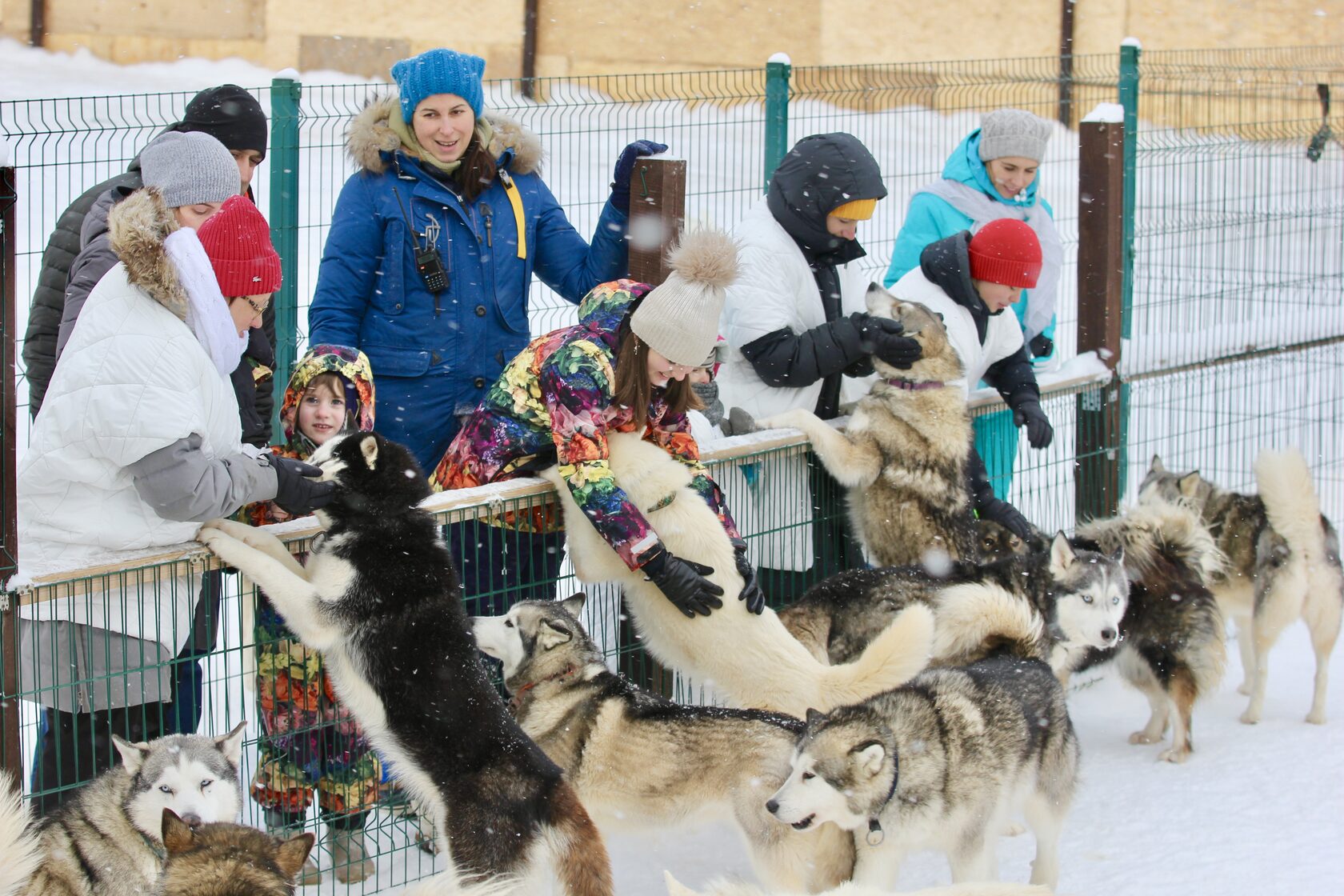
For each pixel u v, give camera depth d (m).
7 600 3.15
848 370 5.40
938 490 5.10
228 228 3.56
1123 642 5.20
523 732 3.65
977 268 5.30
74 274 3.72
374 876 3.97
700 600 4.00
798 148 4.95
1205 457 7.83
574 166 9.24
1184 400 7.37
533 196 4.87
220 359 3.45
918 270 5.45
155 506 3.24
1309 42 15.27
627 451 4.16
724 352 5.00
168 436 3.19
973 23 16.25
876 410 5.14
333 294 4.58
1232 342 7.17
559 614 4.02
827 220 4.91
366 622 3.47
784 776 3.74
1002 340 5.57
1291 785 4.83
